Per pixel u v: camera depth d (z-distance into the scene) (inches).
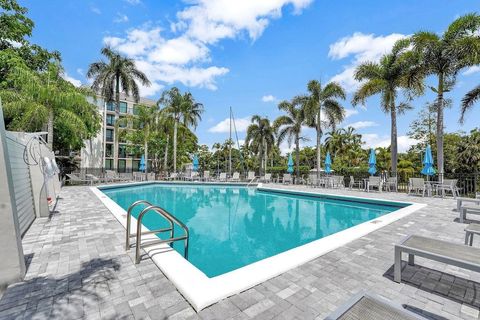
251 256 193.8
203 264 177.5
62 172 722.8
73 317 84.4
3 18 536.4
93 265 126.3
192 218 325.1
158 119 995.3
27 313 86.4
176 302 94.3
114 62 845.8
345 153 1467.8
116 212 251.3
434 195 449.7
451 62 458.9
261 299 96.2
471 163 876.6
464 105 462.0
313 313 87.5
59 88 524.4
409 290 103.5
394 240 169.9
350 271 120.6
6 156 110.0
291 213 361.7
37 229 192.4
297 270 121.4
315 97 731.4
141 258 135.5
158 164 1318.9
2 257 106.1
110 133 1429.6
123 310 88.8
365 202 402.9
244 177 911.0
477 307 91.8
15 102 492.1
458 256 98.6
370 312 64.9
